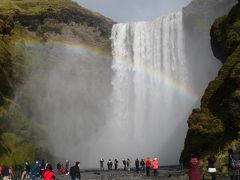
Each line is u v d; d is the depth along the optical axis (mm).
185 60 75312
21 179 49531
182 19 76312
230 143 36312
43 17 82375
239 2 48125
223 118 39781
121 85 84438
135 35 83875
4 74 63844
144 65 82062
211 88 42938
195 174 20281
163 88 79000
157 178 38438
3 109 62812
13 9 80188
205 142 39781
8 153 60156
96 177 46000
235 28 46156
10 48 70062
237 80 37906
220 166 34406
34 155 65125
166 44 79000
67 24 85375
